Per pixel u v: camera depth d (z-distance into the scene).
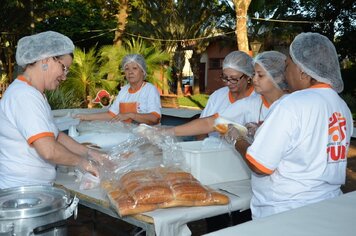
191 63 22.47
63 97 8.66
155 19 19.34
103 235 3.39
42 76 2.08
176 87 23.89
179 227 1.84
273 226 1.15
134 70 3.78
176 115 4.66
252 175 2.00
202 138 3.11
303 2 19.61
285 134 1.73
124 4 14.41
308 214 1.25
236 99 2.83
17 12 14.66
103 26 19.16
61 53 2.07
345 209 1.30
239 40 12.02
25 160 2.07
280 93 2.29
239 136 2.12
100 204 2.03
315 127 1.74
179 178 2.01
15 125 2.03
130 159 2.17
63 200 1.74
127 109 3.82
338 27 19.52
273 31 19.41
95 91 10.67
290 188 1.79
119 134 2.72
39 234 1.63
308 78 1.87
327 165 1.78
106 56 12.27
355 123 8.16
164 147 2.29
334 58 1.82
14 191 1.85
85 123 3.10
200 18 19.81
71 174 2.51
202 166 2.25
